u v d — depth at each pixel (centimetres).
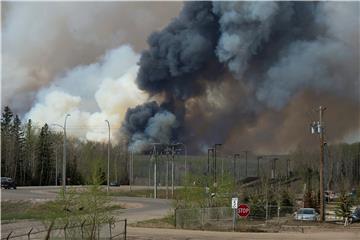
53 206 3023
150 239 3959
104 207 3100
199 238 4181
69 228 2878
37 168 18800
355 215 7769
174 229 5156
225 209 6512
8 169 17962
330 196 13950
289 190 12450
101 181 3056
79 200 2980
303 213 7531
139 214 7175
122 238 3825
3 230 4350
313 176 16675
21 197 8938
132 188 17012
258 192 9569
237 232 5003
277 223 6569
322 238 4375
